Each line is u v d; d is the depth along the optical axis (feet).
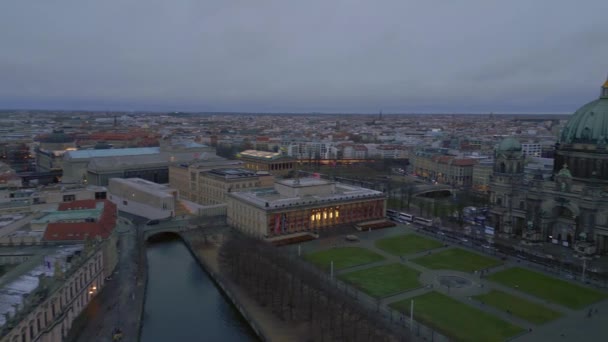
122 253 621.72
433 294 488.44
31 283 381.60
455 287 508.53
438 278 535.19
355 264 581.94
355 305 412.57
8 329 287.48
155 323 440.04
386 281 524.11
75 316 414.00
